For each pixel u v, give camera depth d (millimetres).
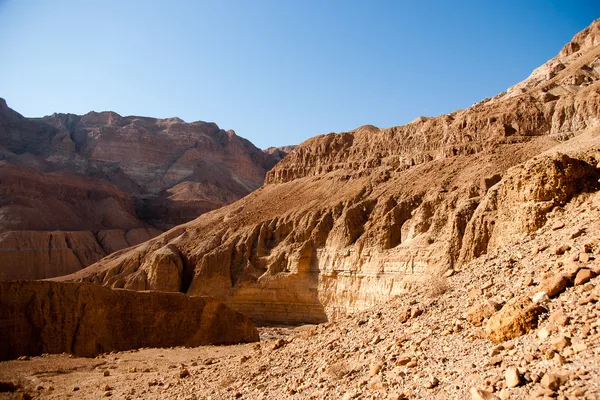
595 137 45125
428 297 16562
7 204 147625
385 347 14109
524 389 8797
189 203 184500
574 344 9289
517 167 27875
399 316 15969
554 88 82562
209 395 17547
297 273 78125
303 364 16781
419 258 62438
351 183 90812
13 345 38344
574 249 13438
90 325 41812
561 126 72688
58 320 40281
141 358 33250
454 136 83750
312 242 80500
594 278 11156
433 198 69500
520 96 81875
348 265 72812
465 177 69812
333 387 13094
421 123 95250
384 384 11586
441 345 12461
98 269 101125
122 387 22891
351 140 107438
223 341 48375
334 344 17031
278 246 84500
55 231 143625
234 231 93750
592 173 22594
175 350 37562
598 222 14500
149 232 167875
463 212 55562
